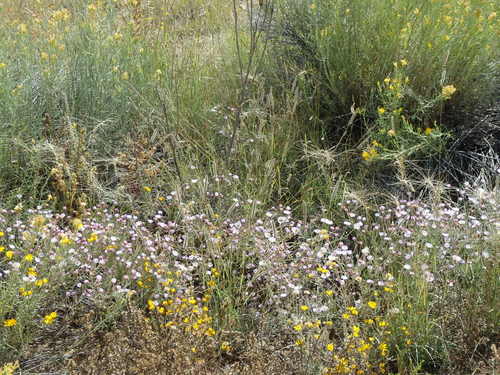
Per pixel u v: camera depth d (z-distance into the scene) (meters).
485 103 2.08
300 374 1.24
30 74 2.02
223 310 1.41
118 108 2.05
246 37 2.53
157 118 2.02
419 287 1.39
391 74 2.01
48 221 1.57
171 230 1.62
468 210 1.79
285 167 1.94
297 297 1.45
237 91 2.14
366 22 2.07
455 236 1.61
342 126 2.10
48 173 1.80
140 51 2.17
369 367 1.24
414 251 1.50
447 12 2.12
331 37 2.08
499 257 1.40
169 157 1.95
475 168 1.99
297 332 1.32
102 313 1.37
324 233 1.59
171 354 1.19
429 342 1.35
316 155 1.89
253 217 1.72
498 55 2.13
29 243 1.33
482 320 1.31
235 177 1.80
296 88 1.99
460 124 2.07
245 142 1.97
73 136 1.79
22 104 1.86
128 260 1.46
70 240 1.42
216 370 1.27
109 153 1.94
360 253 1.69
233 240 1.58
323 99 2.13
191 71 2.27
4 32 2.27
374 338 1.31
